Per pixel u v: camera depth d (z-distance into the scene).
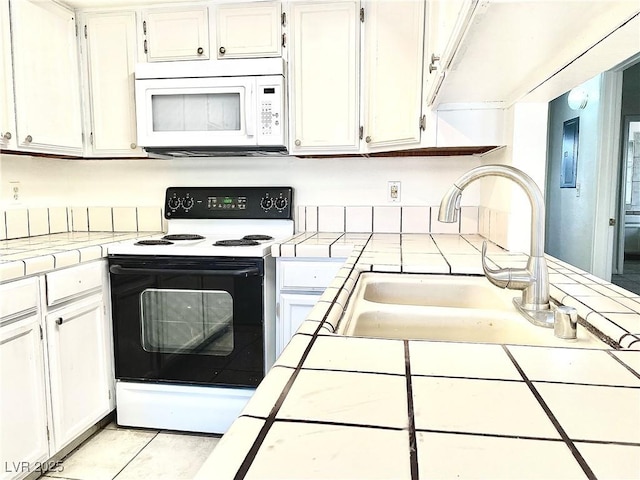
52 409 1.71
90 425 1.92
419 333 1.05
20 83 1.98
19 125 1.98
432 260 1.53
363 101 2.16
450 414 0.48
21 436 1.58
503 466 0.39
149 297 2.02
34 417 1.63
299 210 2.52
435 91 1.58
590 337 0.82
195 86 2.15
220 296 1.96
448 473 0.38
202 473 0.37
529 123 1.71
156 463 1.80
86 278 1.88
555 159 4.29
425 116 1.86
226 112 2.18
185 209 2.51
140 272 1.98
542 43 0.97
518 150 1.72
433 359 0.63
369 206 2.47
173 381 2.02
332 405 0.49
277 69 2.10
